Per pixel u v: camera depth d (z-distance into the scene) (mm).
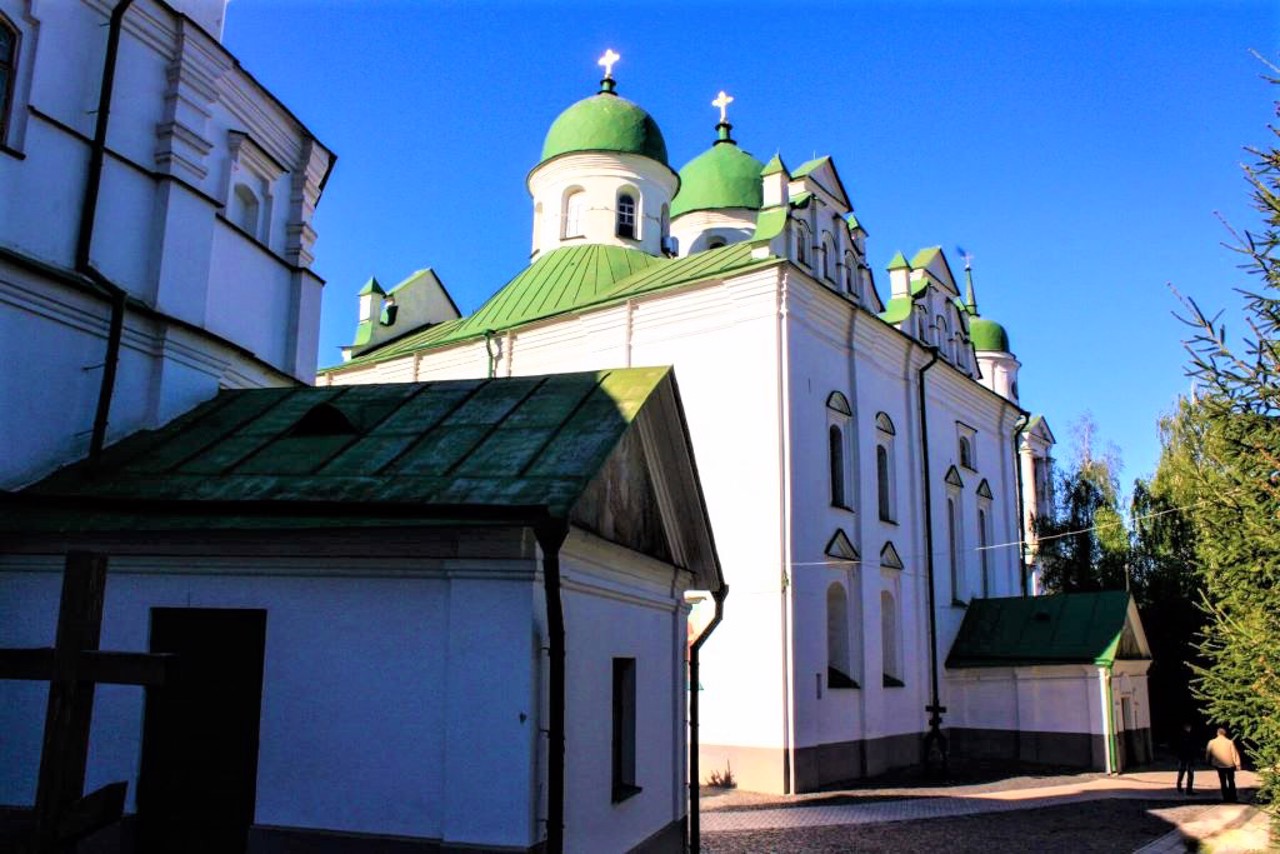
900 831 17719
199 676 9648
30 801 9531
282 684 9297
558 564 8805
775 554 23312
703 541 13828
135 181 13047
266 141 15938
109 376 12008
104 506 10203
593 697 10273
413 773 8844
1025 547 41562
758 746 22734
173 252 13359
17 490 10922
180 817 9453
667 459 12492
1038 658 30578
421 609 9125
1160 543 39000
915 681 29109
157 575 9797
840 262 27859
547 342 29000
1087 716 29656
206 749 9523
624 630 11539
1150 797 22828
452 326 33969
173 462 11141
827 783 23672
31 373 11359
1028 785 25234
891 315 31422
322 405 11539
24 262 11227
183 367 13156
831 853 15656
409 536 9109
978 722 31438
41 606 9961
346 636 9242
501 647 8805
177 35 13672
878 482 28578
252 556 9562
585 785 9875
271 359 15750
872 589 27016
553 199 35594
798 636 23172
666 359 26250
